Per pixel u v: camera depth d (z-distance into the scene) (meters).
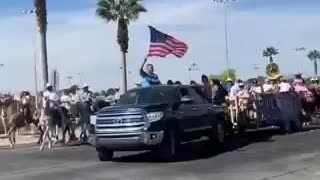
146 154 17.70
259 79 27.42
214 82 20.91
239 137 21.92
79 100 22.48
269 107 22.91
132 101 16.59
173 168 14.30
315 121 29.31
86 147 20.61
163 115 15.57
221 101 20.72
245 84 24.47
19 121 21.50
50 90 21.14
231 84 26.44
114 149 15.76
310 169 13.75
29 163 16.14
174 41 22.36
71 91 22.88
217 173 13.34
